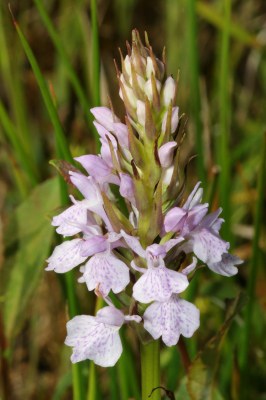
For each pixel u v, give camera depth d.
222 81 0.32
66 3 0.48
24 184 0.34
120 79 0.21
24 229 0.29
